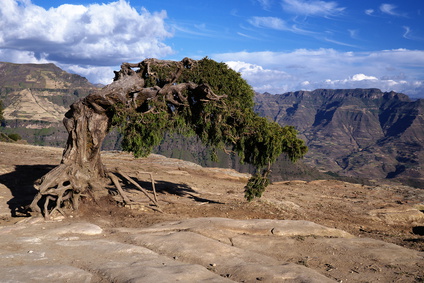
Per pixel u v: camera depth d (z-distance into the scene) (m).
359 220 18.56
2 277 6.98
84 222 12.43
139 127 16.16
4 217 13.62
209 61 17.42
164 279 7.04
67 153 15.00
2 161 26.25
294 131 17.33
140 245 10.02
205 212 16.09
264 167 17.97
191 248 9.57
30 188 18.83
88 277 7.24
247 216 15.95
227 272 8.16
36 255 8.60
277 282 7.49
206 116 16.97
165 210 16.14
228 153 18.11
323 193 26.52
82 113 15.10
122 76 16.34
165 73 16.50
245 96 17.44
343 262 9.34
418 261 9.49
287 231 11.91
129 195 19.02
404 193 26.88
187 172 31.89
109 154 40.16
